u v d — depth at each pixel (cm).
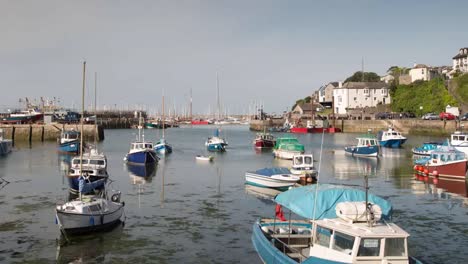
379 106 15575
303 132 13600
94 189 3738
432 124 11138
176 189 4119
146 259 2220
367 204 1653
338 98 16612
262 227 2194
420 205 3431
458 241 2525
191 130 18775
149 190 4062
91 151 5000
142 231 2683
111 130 17175
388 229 1606
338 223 1659
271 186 4128
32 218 2955
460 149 5984
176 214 3111
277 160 6838
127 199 3622
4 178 4694
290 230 2158
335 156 7288
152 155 6119
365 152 7188
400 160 6688
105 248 2372
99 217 2580
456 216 3083
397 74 18900
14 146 8994
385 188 4203
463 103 12088
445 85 13275
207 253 2309
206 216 3061
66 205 2569
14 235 2573
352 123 13550
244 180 4697
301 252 1917
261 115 18562
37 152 7731
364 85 16550
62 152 7600
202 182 4553
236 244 2452
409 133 11956
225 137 13512
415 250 2378
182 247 2402
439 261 2220
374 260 1548
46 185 4247
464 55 14788
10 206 3309
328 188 1883
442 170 4828
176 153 8006
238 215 3095
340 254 1585
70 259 2206
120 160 6631
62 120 12381
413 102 13800
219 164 6266
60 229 2572
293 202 1848
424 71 15475
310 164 4912
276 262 1811
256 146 9125
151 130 17888
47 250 2328
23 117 11781
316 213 1752
